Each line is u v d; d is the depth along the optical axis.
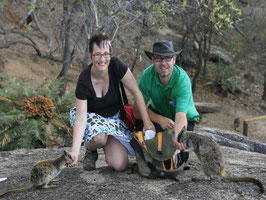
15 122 7.90
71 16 9.80
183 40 18.28
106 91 3.64
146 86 3.96
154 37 18.75
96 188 3.39
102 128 3.66
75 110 3.85
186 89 3.73
